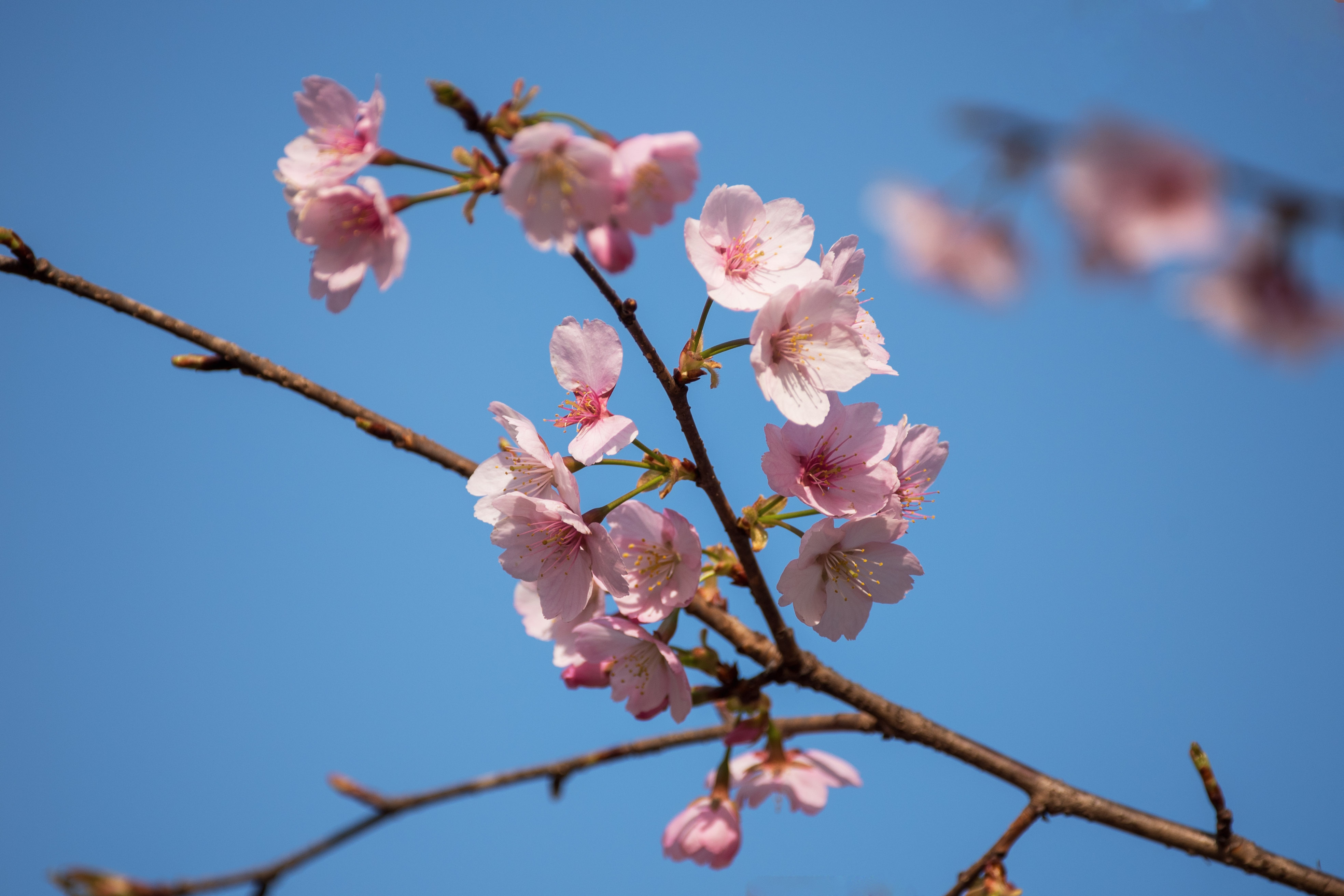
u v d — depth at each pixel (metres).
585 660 1.07
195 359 1.07
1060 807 1.07
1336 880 1.07
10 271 1.06
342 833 1.03
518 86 1.02
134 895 1.01
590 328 1.06
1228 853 1.07
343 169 1.03
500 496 1.07
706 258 1.05
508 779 1.05
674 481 1.05
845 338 1.06
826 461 1.06
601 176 1.01
